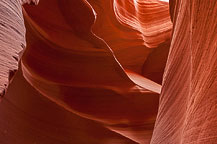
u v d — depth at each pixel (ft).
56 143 23.76
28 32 22.61
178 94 12.39
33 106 22.79
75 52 24.07
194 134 7.37
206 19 7.92
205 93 7.23
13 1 11.51
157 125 16.15
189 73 10.66
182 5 14.56
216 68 6.64
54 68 23.81
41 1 23.88
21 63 21.53
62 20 24.36
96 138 24.35
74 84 23.81
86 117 23.68
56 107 23.26
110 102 24.32
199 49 8.64
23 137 22.82
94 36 23.82
